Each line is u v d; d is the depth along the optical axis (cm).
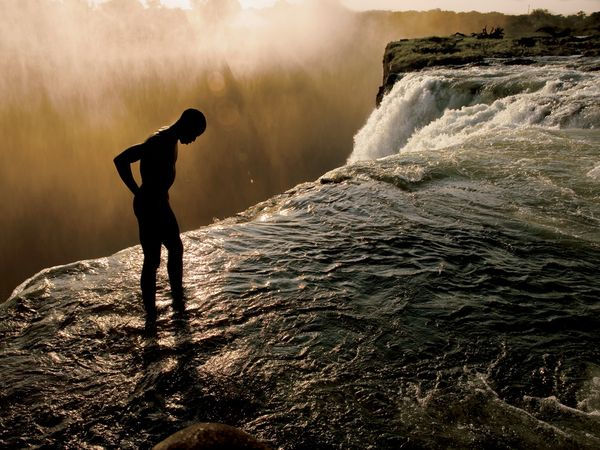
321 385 276
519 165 784
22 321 349
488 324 347
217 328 335
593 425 248
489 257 462
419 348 315
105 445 234
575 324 350
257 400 263
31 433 241
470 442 234
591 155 832
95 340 323
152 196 333
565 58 2431
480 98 1670
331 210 604
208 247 486
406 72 2786
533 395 273
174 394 269
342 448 230
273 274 423
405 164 800
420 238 507
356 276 420
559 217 569
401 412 255
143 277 345
